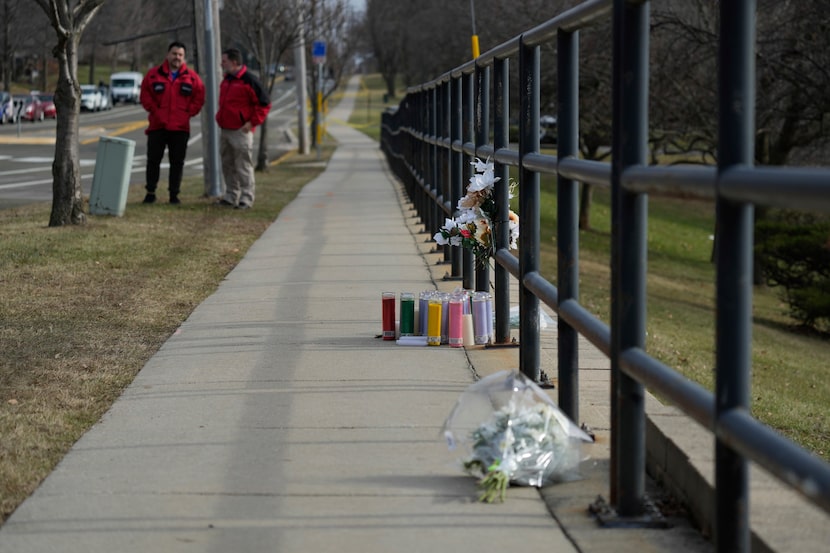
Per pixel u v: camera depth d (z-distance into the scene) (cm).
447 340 793
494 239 795
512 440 483
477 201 799
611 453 449
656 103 2264
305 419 597
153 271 1142
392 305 805
